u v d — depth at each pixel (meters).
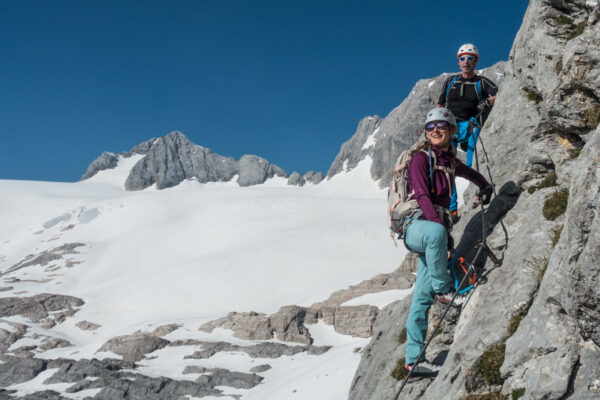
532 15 8.00
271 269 150.50
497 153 8.20
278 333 103.56
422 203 5.74
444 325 7.09
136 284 151.38
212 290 141.12
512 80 8.73
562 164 6.23
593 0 5.53
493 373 4.93
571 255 4.23
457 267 6.26
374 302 113.31
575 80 5.68
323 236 171.88
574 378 4.12
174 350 96.75
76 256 190.62
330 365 65.56
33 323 120.25
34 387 79.50
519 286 5.42
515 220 6.64
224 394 71.75
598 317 3.97
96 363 86.25
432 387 5.72
